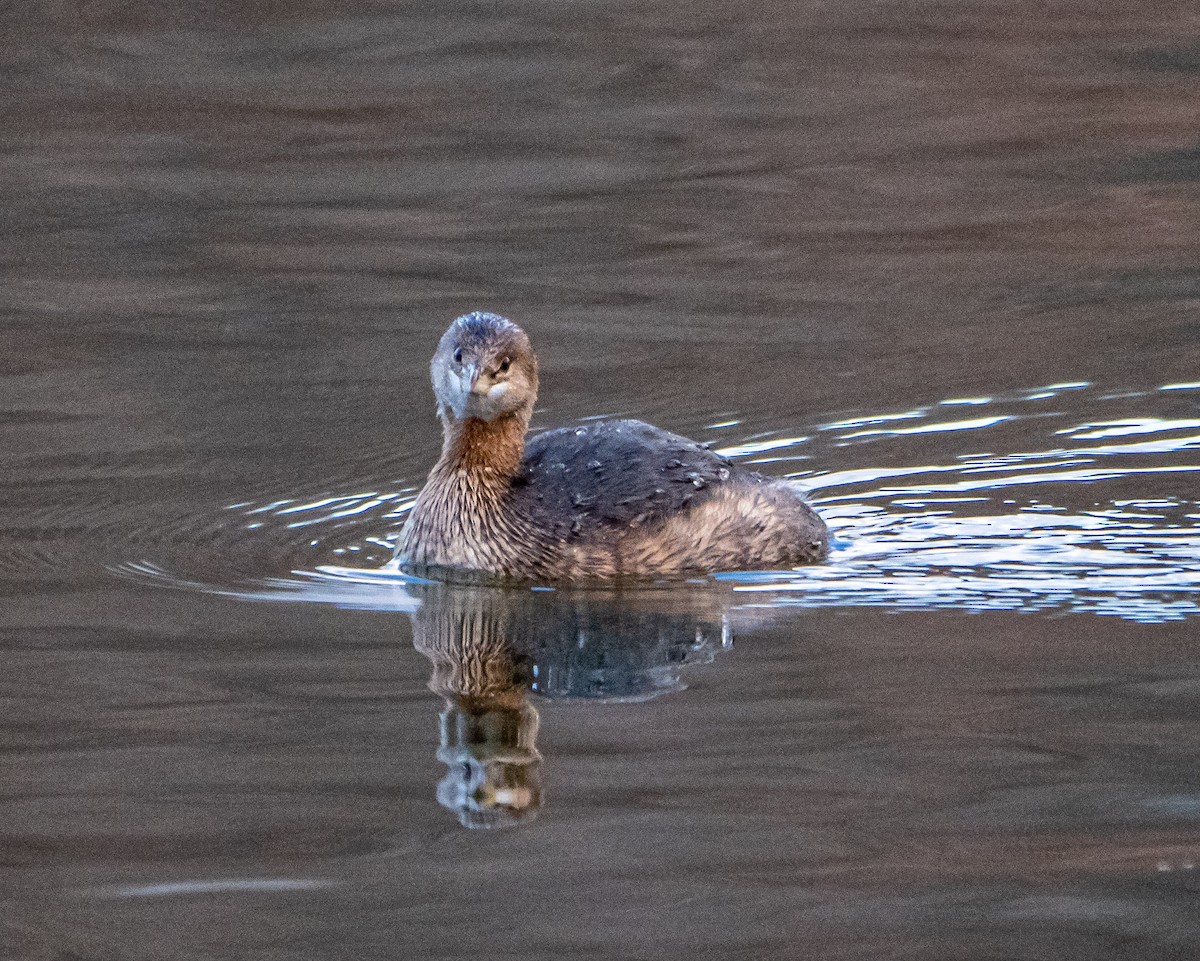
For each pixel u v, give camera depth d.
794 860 9.29
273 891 9.09
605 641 12.34
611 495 13.72
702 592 13.28
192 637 12.38
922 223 22.05
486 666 11.88
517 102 25.70
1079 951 8.45
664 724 10.90
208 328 19.05
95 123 24.94
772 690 11.35
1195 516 14.73
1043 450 16.22
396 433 16.67
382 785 10.17
